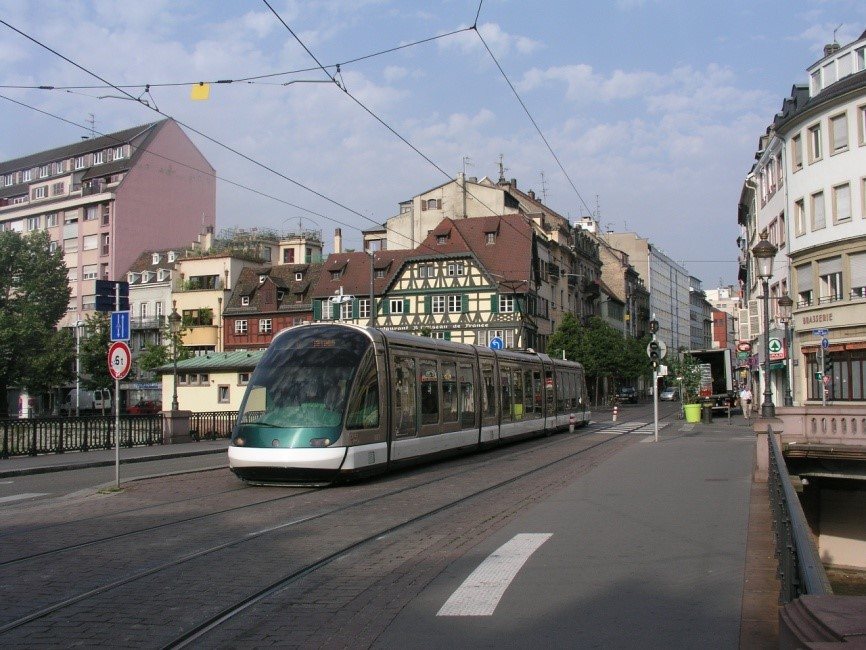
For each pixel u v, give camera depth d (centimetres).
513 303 6725
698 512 1185
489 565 853
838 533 2292
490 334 6744
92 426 2722
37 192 8925
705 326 17912
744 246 6581
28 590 778
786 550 584
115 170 8325
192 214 8662
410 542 1000
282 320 7562
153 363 6606
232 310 7706
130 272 8106
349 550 956
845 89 3684
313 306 7344
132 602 730
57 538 1059
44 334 5919
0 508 1389
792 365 4109
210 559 910
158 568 865
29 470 2038
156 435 3059
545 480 1641
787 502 598
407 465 1841
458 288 6856
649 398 11412
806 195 3959
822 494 2314
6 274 6262
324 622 665
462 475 1764
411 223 7856
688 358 4553
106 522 1186
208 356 5862
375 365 1702
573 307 8719
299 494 1470
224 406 5422
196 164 8725
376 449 1662
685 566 839
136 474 1939
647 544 954
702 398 4325
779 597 697
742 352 4653
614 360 7338
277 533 1068
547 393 3169
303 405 1591
